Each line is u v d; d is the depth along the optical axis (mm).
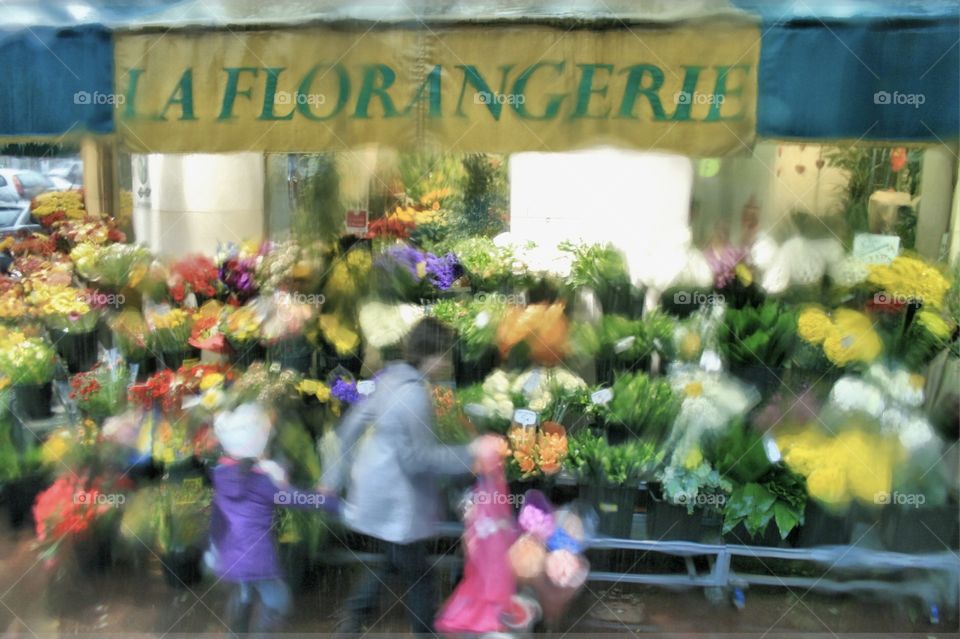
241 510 3164
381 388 2953
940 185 3572
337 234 3713
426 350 2951
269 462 3227
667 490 3281
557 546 3182
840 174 3648
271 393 3387
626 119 3137
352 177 3686
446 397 3227
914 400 3352
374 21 3146
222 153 3238
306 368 3633
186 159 3953
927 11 3027
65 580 3326
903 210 3602
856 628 3221
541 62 3123
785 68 3084
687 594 3301
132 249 3734
